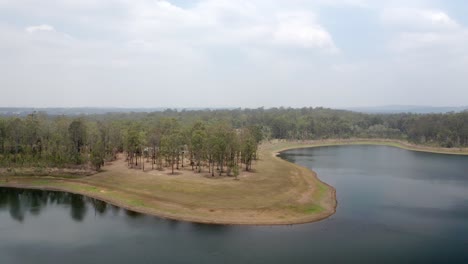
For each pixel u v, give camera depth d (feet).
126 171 436.35
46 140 473.26
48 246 221.46
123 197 324.80
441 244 221.66
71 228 252.62
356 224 257.96
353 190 363.35
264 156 596.29
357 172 468.34
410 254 206.80
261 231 243.60
